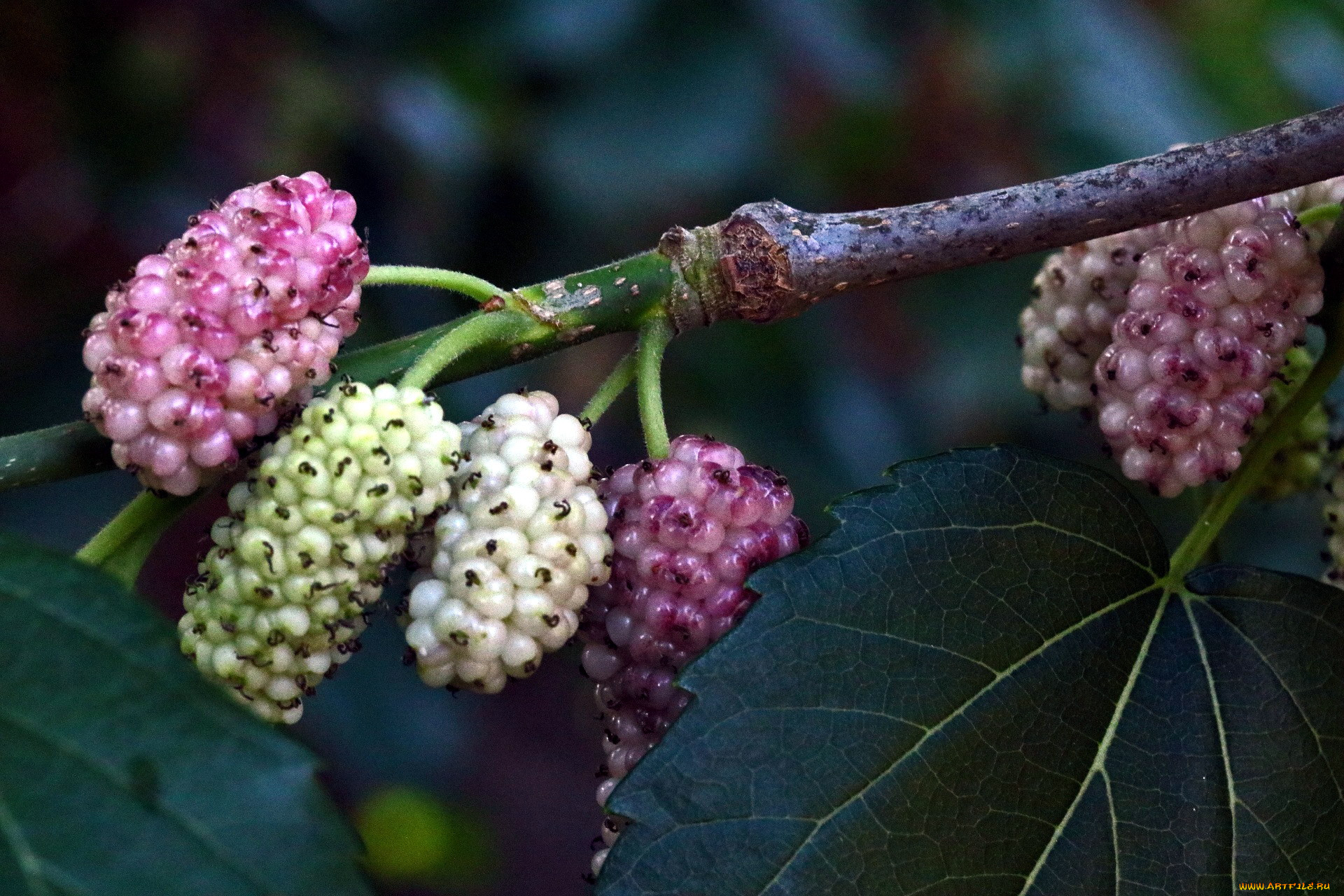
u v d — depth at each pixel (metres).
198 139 0.71
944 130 0.77
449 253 0.75
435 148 0.71
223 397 0.46
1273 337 0.48
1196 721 0.48
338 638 0.47
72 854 0.44
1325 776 0.48
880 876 0.47
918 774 0.47
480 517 0.47
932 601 0.48
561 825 1.22
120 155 0.70
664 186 0.73
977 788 0.47
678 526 0.47
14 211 0.69
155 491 0.47
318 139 0.73
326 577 0.46
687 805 0.47
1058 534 0.48
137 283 0.46
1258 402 0.48
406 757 0.75
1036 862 0.47
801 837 0.47
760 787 0.47
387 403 0.46
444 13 0.71
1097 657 0.48
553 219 0.75
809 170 0.78
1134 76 0.75
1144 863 0.47
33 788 0.45
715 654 0.47
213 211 0.47
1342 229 0.49
